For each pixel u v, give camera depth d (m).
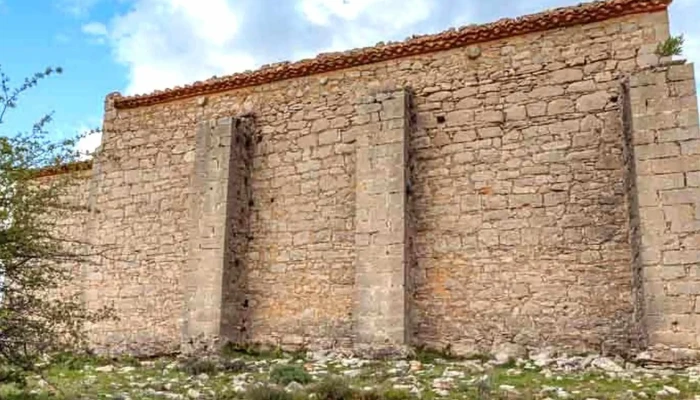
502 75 12.37
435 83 12.86
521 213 11.70
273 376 9.19
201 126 14.21
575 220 11.34
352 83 13.63
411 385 8.23
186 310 13.28
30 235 7.13
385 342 11.46
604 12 11.70
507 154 12.02
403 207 11.96
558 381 8.45
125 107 15.97
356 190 12.47
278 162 13.99
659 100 10.52
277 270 13.42
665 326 9.75
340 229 13.04
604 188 11.27
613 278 10.91
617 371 9.16
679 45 11.08
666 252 9.98
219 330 12.82
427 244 12.21
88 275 15.26
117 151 15.77
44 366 7.44
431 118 12.72
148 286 14.60
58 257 7.66
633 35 11.55
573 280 11.14
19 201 7.09
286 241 13.49
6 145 7.04
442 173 12.41
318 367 10.29
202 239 13.50
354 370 9.74
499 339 11.35
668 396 7.33
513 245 11.64
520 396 7.41
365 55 13.40
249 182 14.14
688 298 9.73
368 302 11.77
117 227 15.29
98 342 14.65
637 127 10.55
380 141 12.46
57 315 7.20
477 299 11.66
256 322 13.34
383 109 12.59
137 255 14.91
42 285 7.29
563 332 11.00
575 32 11.99
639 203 10.27
